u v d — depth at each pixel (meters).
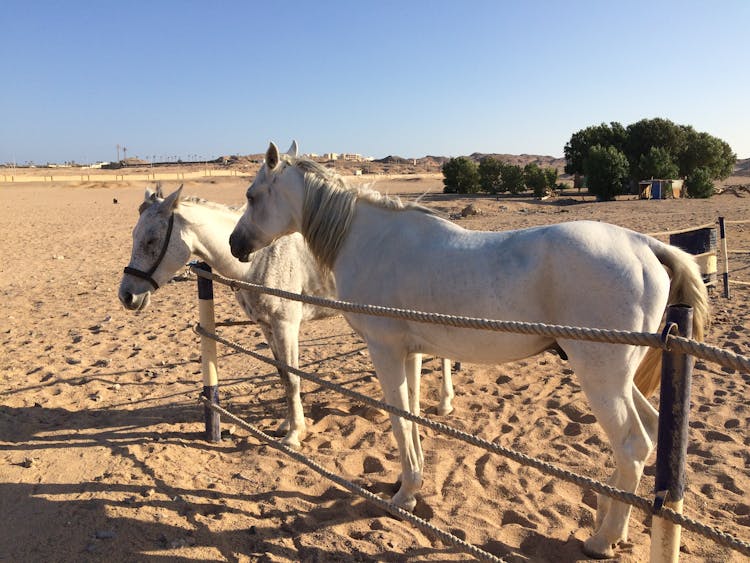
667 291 2.66
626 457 2.69
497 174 43.97
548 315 2.74
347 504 3.57
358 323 3.41
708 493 3.52
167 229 4.04
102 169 143.38
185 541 3.12
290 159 3.65
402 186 62.69
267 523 3.34
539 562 2.98
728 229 16.56
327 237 3.44
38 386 5.78
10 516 3.37
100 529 3.22
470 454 4.19
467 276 2.86
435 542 3.16
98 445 4.38
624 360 2.60
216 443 4.52
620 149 42.09
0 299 10.33
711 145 41.28
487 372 5.92
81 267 13.95
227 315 8.85
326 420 4.93
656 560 1.94
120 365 6.48
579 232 2.70
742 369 1.46
